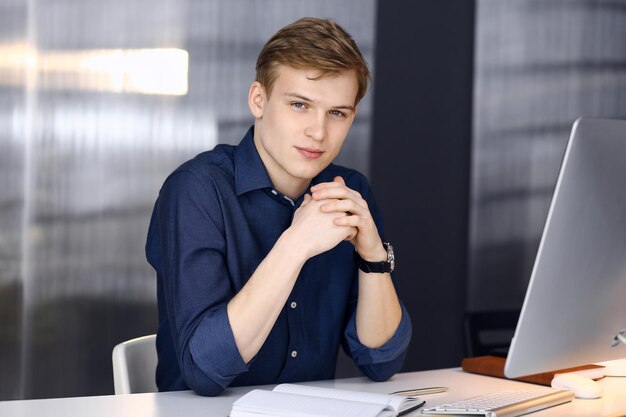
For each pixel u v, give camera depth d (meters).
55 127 3.38
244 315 1.57
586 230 1.38
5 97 3.31
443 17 4.09
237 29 3.64
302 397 1.43
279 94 1.68
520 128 4.20
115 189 3.46
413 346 4.07
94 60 3.42
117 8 3.45
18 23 3.31
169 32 3.53
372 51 3.93
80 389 3.42
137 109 3.49
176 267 1.67
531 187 4.22
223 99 3.62
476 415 1.40
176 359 1.80
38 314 3.36
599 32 4.29
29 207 3.35
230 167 1.82
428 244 4.09
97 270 3.44
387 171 3.99
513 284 4.21
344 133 1.71
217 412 1.45
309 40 1.64
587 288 1.43
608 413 1.49
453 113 4.12
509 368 1.40
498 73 4.16
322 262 1.86
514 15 4.18
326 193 1.64
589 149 1.33
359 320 1.80
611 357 1.60
